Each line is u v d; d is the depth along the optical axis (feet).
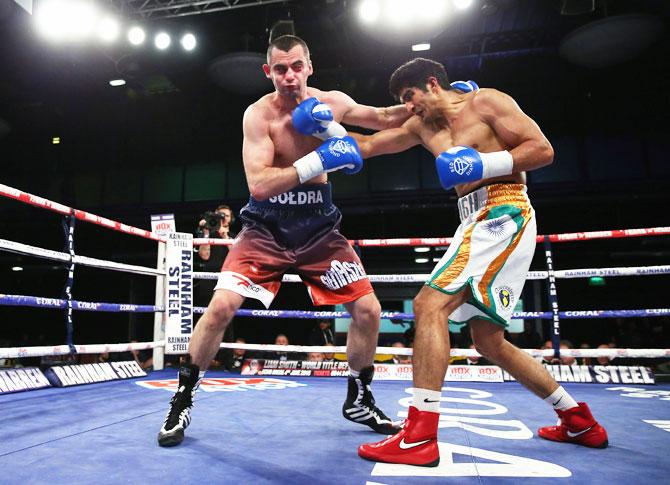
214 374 14.08
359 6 24.63
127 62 29.91
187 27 28.32
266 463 4.77
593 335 37.86
